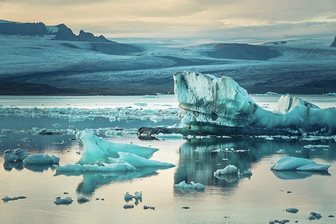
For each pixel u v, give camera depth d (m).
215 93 64.69
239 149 55.06
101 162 45.16
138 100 183.50
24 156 48.06
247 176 41.56
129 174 42.38
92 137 47.22
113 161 45.22
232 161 48.06
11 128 77.12
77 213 31.89
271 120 64.56
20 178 40.97
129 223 30.06
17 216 31.27
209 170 43.97
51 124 84.19
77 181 39.97
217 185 38.53
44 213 31.84
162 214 31.61
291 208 32.25
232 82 64.44
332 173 42.56
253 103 64.38
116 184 39.00
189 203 33.94
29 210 32.44
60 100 183.75
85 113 107.69
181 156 50.75
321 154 51.72
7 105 143.75
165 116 100.94
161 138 64.44
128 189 37.59
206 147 56.50
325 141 60.72
